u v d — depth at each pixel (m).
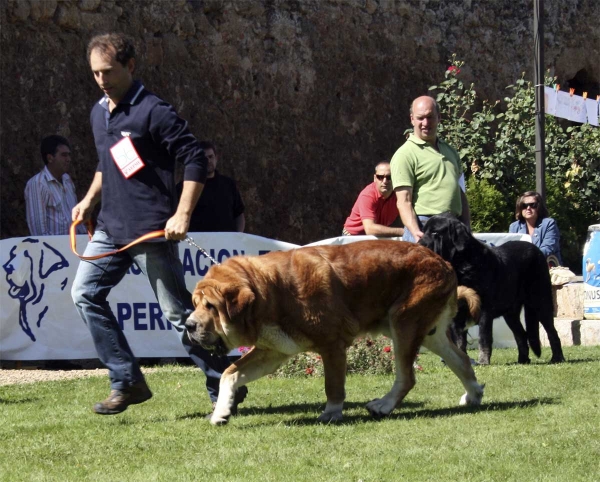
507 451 4.88
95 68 5.79
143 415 6.34
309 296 5.62
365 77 16.44
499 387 7.05
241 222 10.43
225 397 5.80
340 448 5.09
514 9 18.89
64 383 8.00
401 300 5.89
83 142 12.64
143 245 5.93
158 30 13.61
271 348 5.77
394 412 6.16
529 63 19.11
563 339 11.16
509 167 16.19
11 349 9.44
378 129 16.62
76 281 6.06
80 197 12.58
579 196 17.28
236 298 5.42
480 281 8.13
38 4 12.12
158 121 5.82
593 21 20.42
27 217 10.05
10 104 11.85
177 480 4.50
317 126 15.68
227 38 14.45
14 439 5.59
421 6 17.34
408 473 4.51
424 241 7.79
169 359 9.76
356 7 16.28
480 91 18.27
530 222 11.46
